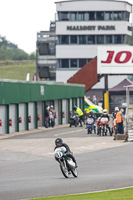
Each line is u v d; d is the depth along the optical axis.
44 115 120.88
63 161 46.28
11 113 104.88
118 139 84.88
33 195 37.16
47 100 127.62
